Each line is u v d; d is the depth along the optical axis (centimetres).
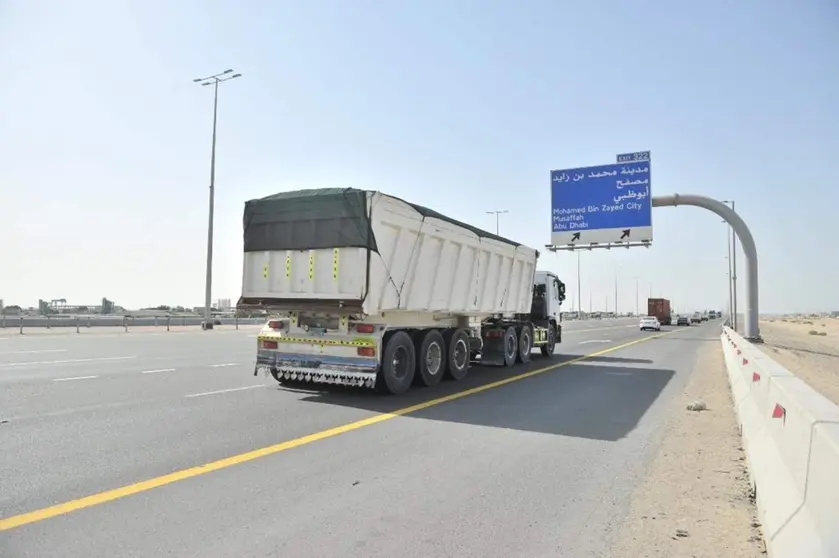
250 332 3328
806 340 3781
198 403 938
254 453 643
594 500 513
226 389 1093
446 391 1138
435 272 1207
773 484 423
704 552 406
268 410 894
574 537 430
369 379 1007
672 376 1430
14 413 835
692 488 548
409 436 742
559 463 630
